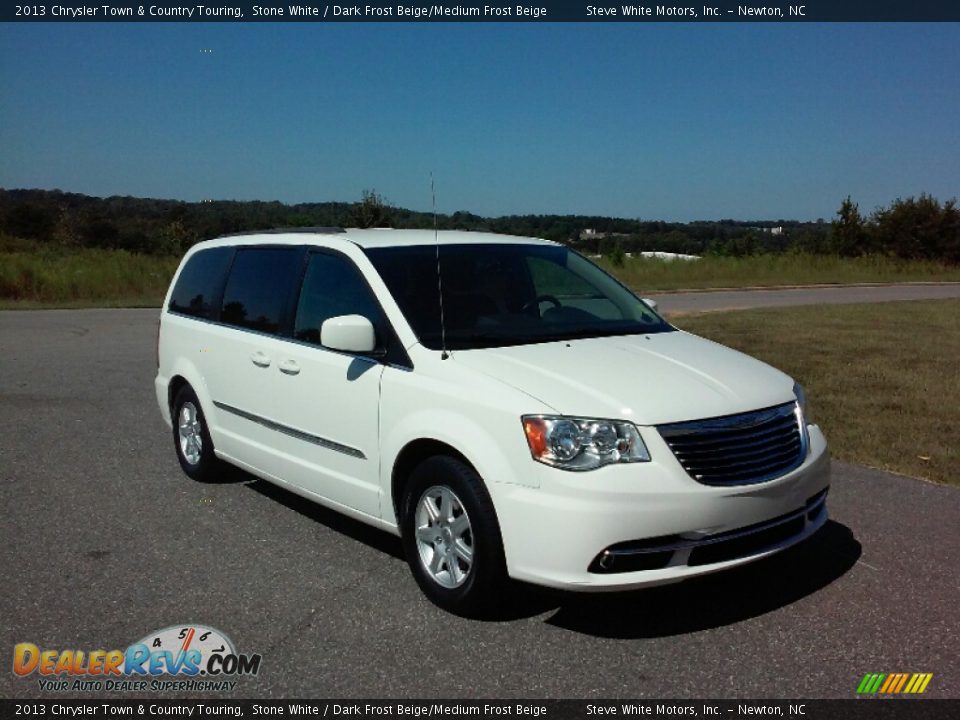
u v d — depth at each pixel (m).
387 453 4.67
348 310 5.12
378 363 4.78
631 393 4.12
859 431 7.84
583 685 3.67
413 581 4.77
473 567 4.17
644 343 4.94
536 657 3.91
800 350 12.94
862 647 3.96
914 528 5.48
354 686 3.68
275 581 4.76
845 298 26.41
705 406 4.12
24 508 6.00
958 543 5.23
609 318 5.34
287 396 5.44
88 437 8.01
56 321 18.00
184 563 5.02
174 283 7.17
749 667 3.80
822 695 3.57
